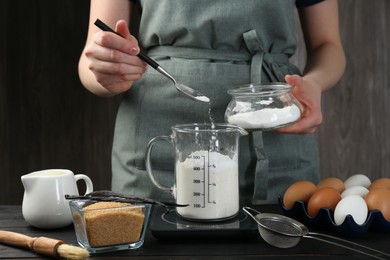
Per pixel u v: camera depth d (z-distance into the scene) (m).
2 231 1.01
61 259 0.93
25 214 1.09
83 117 2.42
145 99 1.35
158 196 1.33
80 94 2.41
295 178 1.37
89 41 1.39
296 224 0.99
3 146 2.42
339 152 2.45
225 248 0.96
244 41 1.30
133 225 0.96
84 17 2.37
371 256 0.89
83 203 0.99
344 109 2.43
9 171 2.44
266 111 1.08
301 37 2.42
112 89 1.19
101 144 2.43
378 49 2.40
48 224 1.08
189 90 1.13
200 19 1.28
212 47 1.31
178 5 1.28
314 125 1.18
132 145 1.36
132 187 1.37
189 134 1.03
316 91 1.22
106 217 0.95
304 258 0.91
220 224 1.02
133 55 1.12
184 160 1.04
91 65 1.14
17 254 0.96
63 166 2.44
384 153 2.44
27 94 2.41
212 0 1.28
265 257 0.92
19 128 2.42
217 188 1.03
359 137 2.44
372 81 2.41
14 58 2.38
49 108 2.42
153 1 1.32
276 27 1.32
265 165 1.29
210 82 1.29
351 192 1.11
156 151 1.32
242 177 1.32
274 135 1.33
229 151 1.04
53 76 2.40
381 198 1.02
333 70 1.40
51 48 2.38
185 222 1.03
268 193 1.33
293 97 1.13
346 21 2.39
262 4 1.28
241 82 1.29
